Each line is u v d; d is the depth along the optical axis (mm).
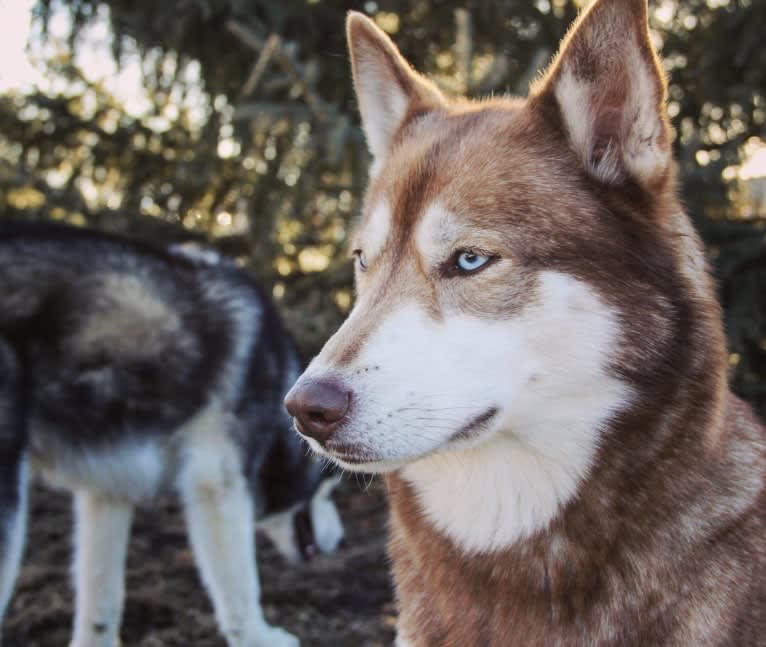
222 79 5973
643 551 1958
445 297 2033
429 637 2223
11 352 3420
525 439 2043
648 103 2004
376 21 6203
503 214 2025
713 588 1917
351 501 5762
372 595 4340
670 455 1978
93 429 3604
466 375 1970
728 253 5141
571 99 2080
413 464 2266
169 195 6281
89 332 3564
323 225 6004
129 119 6121
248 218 5895
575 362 1981
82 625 3736
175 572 4562
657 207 2064
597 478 1998
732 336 5074
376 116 2723
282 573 4609
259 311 4047
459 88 5008
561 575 2023
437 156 2189
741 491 2018
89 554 3752
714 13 5496
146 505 3826
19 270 3482
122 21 5836
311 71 4988
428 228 2072
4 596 3344
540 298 1982
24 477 3428
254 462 3920
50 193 6062
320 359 1994
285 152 5523
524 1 5812
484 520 2111
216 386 3787
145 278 3725
